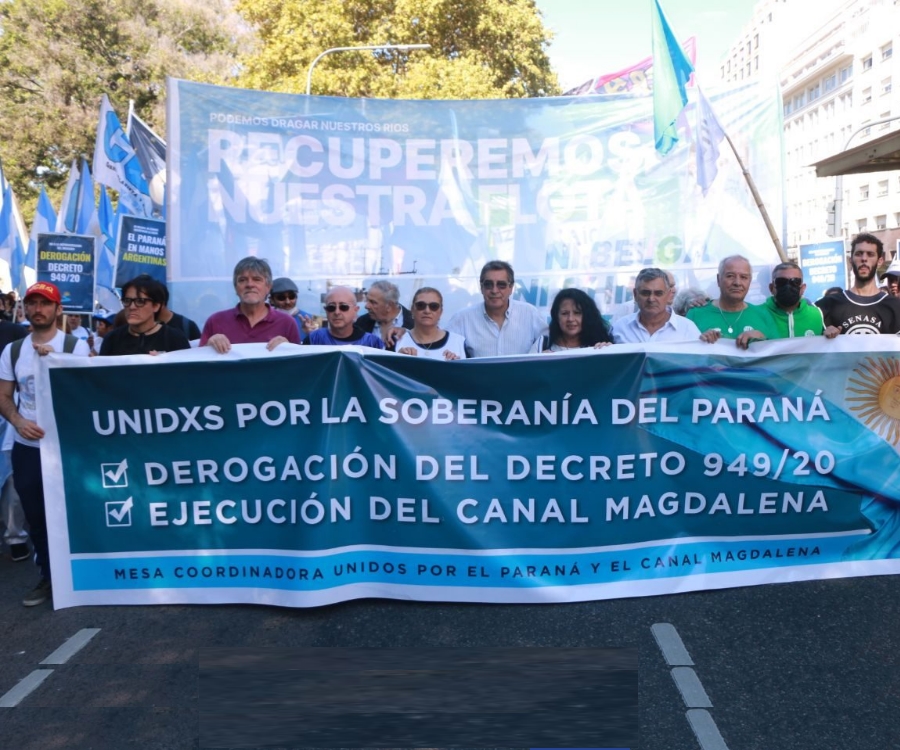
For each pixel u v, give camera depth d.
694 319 6.06
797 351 4.88
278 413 4.76
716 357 4.83
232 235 7.18
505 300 5.82
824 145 59.28
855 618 4.43
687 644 4.18
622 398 4.78
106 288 10.48
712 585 4.82
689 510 4.84
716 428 4.84
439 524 4.75
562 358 4.73
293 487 4.75
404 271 7.32
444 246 7.34
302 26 22.80
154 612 4.76
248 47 32.81
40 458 4.97
